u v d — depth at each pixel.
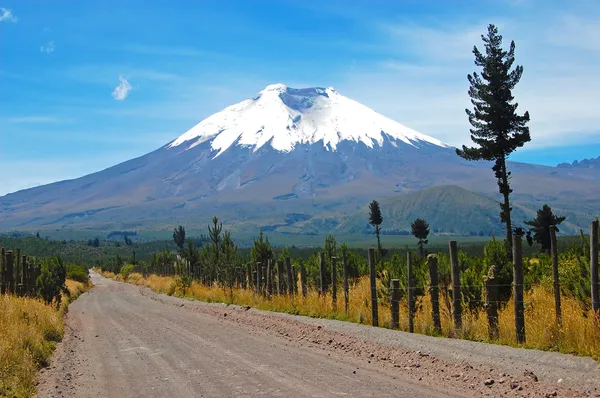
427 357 11.05
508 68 34.34
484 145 34.09
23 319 15.81
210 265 38.34
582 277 12.85
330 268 25.48
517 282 11.62
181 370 11.00
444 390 8.52
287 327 16.92
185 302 31.97
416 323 14.45
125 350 14.23
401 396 8.19
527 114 33.78
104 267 125.25
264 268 29.30
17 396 9.17
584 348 9.84
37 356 12.81
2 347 11.32
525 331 11.50
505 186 34.16
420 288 15.91
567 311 11.95
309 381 9.39
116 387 9.77
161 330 18.33
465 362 10.37
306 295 22.22
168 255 69.38
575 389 8.21
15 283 24.20
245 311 23.25
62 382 10.30
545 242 41.22
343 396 8.27
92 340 16.58
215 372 10.59
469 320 13.34
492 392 8.31
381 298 17.78
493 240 15.34
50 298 27.55
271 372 10.29
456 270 13.27
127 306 31.22
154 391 9.30
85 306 32.47
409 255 14.52
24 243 131.38
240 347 13.61
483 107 33.88
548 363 9.59
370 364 10.78
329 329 15.73
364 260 28.19
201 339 15.49
